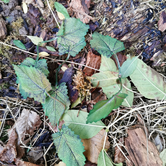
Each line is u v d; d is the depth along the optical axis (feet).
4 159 0.66
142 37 0.70
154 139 0.75
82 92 0.69
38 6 0.63
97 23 0.66
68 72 0.69
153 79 0.71
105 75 0.70
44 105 0.64
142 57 0.75
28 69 0.56
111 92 0.71
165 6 0.62
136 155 0.68
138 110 0.75
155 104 0.72
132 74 0.70
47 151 0.73
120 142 0.74
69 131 0.61
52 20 0.66
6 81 0.71
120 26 0.67
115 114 0.77
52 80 0.71
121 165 0.68
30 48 0.68
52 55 0.69
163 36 0.69
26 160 0.70
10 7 0.62
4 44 0.64
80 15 0.65
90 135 0.67
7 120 0.74
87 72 0.71
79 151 0.60
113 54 0.69
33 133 0.71
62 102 0.66
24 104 0.74
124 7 0.63
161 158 0.70
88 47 0.70
